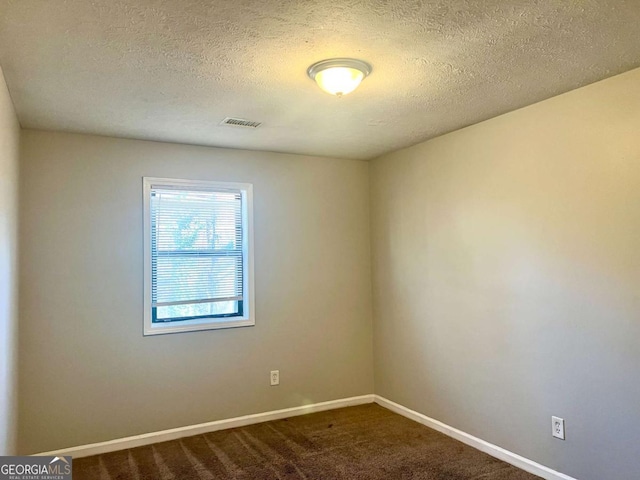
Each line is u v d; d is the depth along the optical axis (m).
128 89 2.52
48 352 3.23
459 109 2.99
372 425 3.85
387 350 4.33
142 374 3.52
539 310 2.89
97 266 3.41
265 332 4.03
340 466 3.07
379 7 1.72
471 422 3.39
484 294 3.29
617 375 2.47
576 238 2.68
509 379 3.09
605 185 2.53
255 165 4.07
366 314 4.53
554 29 1.93
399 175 4.16
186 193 3.80
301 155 4.27
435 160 3.73
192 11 1.72
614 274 2.49
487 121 3.25
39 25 1.81
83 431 3.31
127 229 3.53
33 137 3.24
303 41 1.99
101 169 3.46
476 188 3.35
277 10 1.73
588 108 2.61
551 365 2.82
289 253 4.18
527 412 2.96
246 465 3.10
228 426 3.82
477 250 3.34
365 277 4.54
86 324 3.36
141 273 3.56
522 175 3.00
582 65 2.32
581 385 2.65
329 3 1.69
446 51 2.12
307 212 4.28
